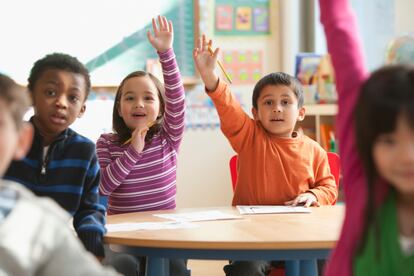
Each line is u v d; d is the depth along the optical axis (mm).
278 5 3484
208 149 3404
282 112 2008
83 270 794
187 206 3393
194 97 3379
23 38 3139
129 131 2135
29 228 792
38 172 1448
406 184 788
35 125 1477
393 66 812
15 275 767
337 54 995
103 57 3250
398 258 830
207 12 3385
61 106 1451
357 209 879
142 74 2158
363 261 857
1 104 833
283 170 1962
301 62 3104
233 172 2172
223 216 1588
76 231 1419
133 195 2004
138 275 1889
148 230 1382
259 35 3457
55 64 1475
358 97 822
